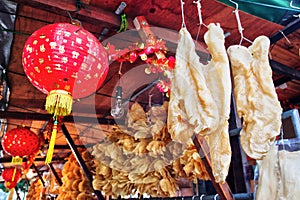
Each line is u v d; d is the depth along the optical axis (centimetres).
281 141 146
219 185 160
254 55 136
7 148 343
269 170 130
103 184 251
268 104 129
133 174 213
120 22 229
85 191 315
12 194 830
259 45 135
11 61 304
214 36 134
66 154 816
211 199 187
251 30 258
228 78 127
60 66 157
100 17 221
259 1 195
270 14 222
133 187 231
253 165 178
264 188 129
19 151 343
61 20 247
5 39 264
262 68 132
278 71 320
